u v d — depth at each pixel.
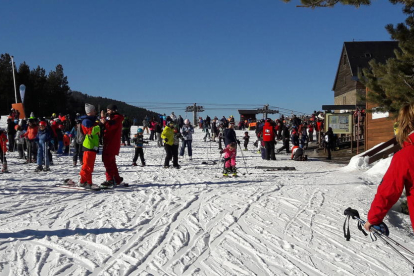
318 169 15.33
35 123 15.77
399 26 10.62
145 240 5.42
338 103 49.16
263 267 4.57
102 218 6.54
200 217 6.75
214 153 23.12
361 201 8.23
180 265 4.56
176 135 15.08
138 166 15.90
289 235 5.82
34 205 7.59
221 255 4.92
